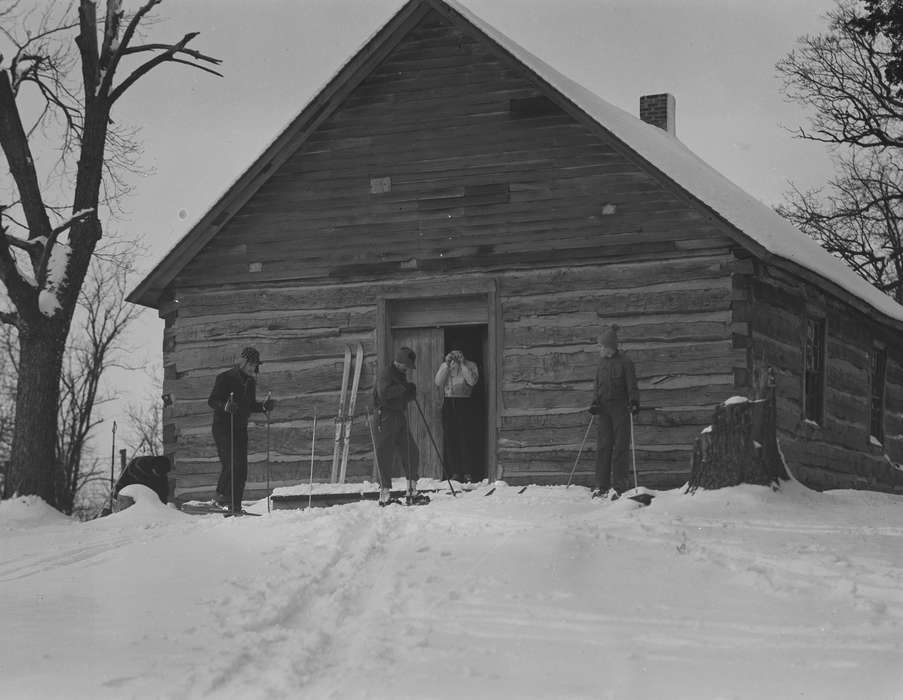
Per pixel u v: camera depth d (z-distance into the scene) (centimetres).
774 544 1134
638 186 1838
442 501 1526
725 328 1786
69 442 4419
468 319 1916
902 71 2606
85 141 2091
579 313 1844
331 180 1967
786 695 678
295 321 1966
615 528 1219
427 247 1917
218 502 1670
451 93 1928
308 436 1939
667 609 889
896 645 784
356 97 1969
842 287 2003
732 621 852
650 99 3027
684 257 1812
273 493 1669
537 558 1064
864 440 2275
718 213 1761
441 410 1897
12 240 2036
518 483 1841
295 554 1130
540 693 682
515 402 1855
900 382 2538
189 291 2020
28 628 877
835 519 1335
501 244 1888
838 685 696
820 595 930
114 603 968
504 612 885
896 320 2308
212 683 703
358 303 1942
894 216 3369
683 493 1465
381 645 794
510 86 1906
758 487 1430
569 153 1872
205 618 890
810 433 1995
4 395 4425
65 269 2066
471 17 1911
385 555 1119
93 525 1609
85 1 2077
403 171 1939
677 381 1795
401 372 1511
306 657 768
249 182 1972
